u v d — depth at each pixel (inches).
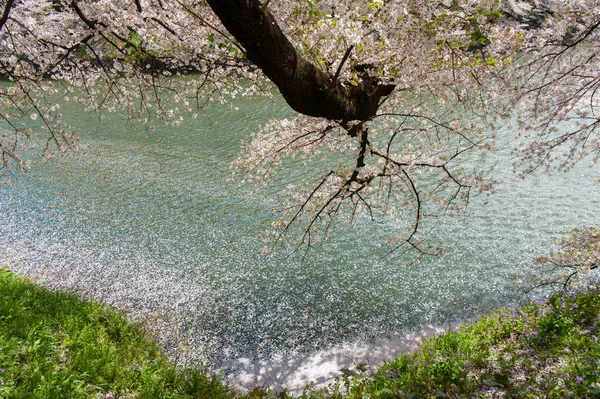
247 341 364.5
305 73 158.4
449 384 251.4
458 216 538.3
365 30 203.6
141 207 619.2
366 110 213.8
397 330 368.8
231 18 130.3
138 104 1090.7
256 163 354.3
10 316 301.6
